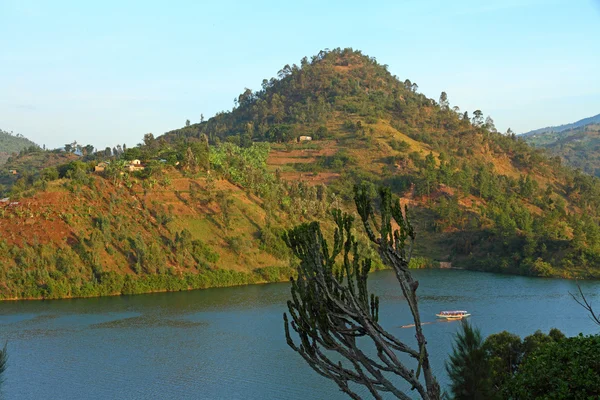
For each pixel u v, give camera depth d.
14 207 117.62
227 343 71.50
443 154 198.12
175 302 98.06
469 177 184.62
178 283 109.50
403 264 18.08
